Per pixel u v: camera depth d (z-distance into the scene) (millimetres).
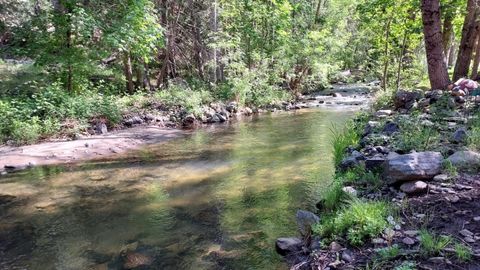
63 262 4207
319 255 3365
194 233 4793
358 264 3057
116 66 17391
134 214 5516
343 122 12930
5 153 9141
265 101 18078
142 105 14594
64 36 13070
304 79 22969
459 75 12086
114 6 13727
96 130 11547
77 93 13914
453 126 5805
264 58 19734
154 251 4371
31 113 10969
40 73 14086
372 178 4629
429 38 8852
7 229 5121
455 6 12648
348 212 3723
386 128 6539
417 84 15664
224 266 3938
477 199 3672
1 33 15992
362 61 31188
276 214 5211
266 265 3826
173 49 18656
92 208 5805
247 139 10836
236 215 5273
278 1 19984
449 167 4234
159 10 17438
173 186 6750
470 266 2746
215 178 7109
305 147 9312
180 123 13719
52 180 7324
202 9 19812
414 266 2807
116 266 4070
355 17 22594
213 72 19703
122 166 8250
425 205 3740
